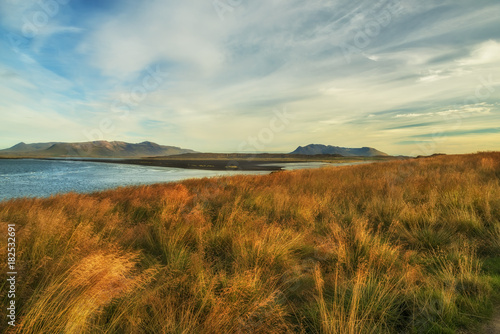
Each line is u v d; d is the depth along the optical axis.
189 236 4.74
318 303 2.61
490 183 7.62
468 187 6.86
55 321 2.18
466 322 2.40
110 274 2.66
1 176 34.03
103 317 2.42
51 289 2.43
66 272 2.72
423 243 4.43
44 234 3.73
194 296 2.76
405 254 3.81
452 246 4.05
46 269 2.84
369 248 3.98
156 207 7.11
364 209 6.83
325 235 5.00
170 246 4.09
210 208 6.88
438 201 6.49
